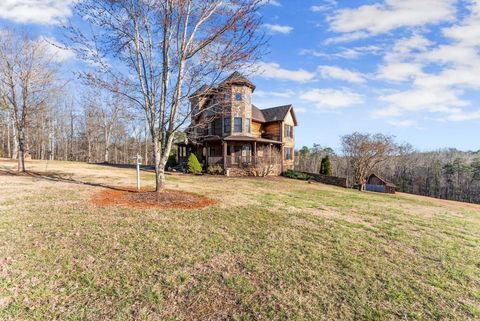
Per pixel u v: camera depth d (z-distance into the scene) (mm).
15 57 13188
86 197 7738
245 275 3580
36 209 6074
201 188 11312
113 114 30719
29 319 2475
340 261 4211
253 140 20938
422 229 6664
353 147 29234
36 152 37812
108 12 7457
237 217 6469
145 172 18422
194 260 3926
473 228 7355
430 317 2879
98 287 3070
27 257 3648
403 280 3703
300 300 3068
